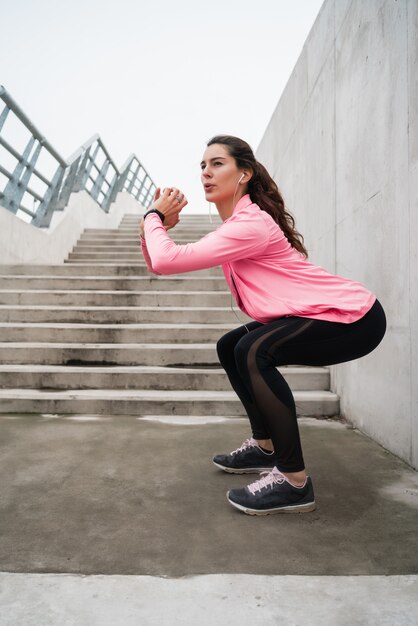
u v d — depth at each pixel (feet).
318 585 3.86
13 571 4.07
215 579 3.95
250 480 6.39
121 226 36.55
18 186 19.94
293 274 5.33
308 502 5.35
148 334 13.01
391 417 7.63
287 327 5.16
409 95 6.86
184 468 6.85
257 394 5.21
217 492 5.97
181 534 4.81
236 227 5.05
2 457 7.25
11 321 14.21
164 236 5.23
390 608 3.55
